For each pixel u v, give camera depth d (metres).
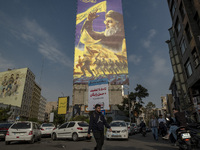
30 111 75.62
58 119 38.09
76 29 41.97
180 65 27.02
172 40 29.08
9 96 64.62
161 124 12.55
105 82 19.70
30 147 8.09
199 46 15.35
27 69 68.56
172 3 23.91
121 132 11.35
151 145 8.30
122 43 40.44
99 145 4.11
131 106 48.50
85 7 44.00
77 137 11.02
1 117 34.41
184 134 5.39
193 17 16.23
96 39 40.66
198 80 16.64
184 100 25.45
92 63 38.75
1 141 12.27
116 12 43.06
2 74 68.62
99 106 4.46
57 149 7.26
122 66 38.75
